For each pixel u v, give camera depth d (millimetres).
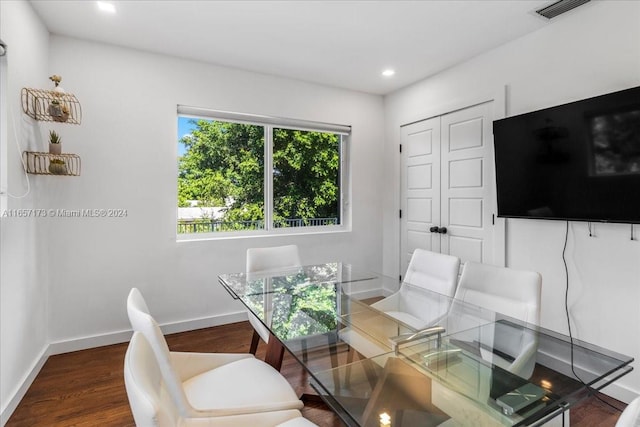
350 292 2189
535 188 2314
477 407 1089
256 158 3436
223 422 1101
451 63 3031
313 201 3762
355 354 1433
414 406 1114
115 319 2709
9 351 1796
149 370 883
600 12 2055
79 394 2012
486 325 1619
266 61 3006
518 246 2564
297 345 1508
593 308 2109
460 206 3082
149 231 2830
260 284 2236
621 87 1968
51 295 2480
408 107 3645
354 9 2184
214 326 3100
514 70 2576
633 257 1934
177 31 2471
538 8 2150
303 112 3516
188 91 2961
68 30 2436
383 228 4020
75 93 2533
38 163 2207
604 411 1897
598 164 1959
